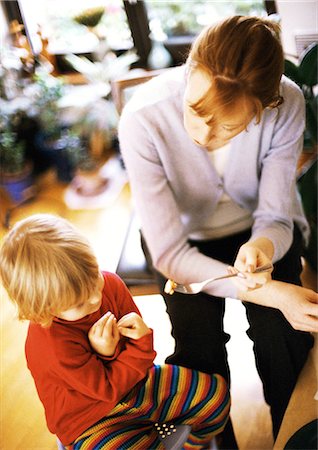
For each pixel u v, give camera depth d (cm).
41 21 308
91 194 277
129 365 126
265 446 151
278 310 135
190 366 143
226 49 108
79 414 127
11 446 168
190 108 115
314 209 183
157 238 140
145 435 128
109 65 293
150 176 139
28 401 180
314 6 205
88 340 127
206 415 135
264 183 144
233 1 289
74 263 116
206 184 143
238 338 187
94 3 299
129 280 167
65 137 279
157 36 302
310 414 121
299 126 141
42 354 123
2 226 269
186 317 140
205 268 136
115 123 288
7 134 265
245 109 112
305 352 140
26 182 273
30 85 281
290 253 149
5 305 221
